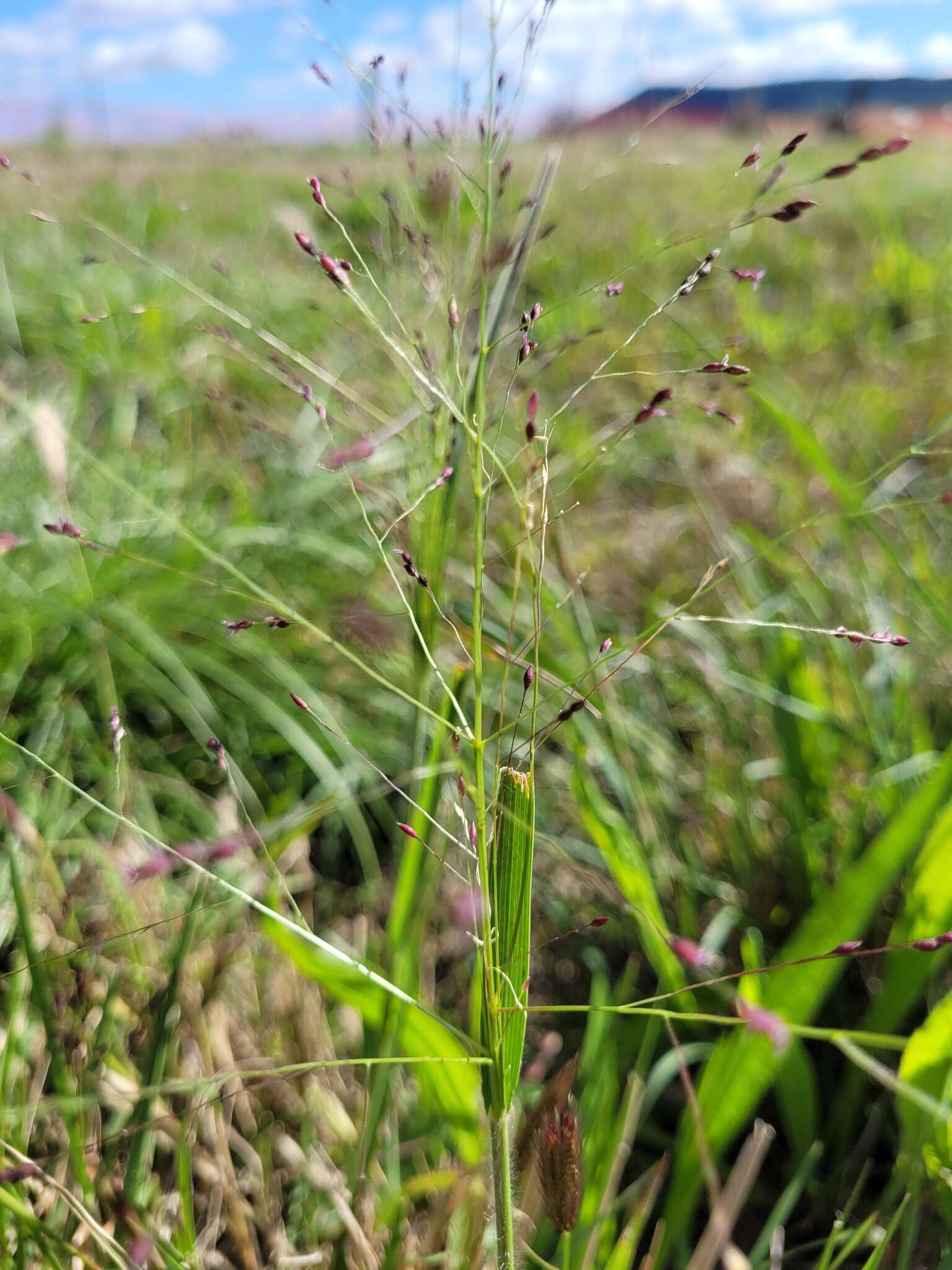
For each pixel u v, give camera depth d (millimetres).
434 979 307
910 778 308
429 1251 208
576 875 336
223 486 520
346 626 400
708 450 558
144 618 395
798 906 304
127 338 632
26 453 475
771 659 340
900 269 871
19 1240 184
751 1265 208
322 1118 246
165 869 168
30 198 839
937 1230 220
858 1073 249
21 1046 241
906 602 400
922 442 255
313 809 312
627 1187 251
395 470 375
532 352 172
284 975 274
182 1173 196
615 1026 278
